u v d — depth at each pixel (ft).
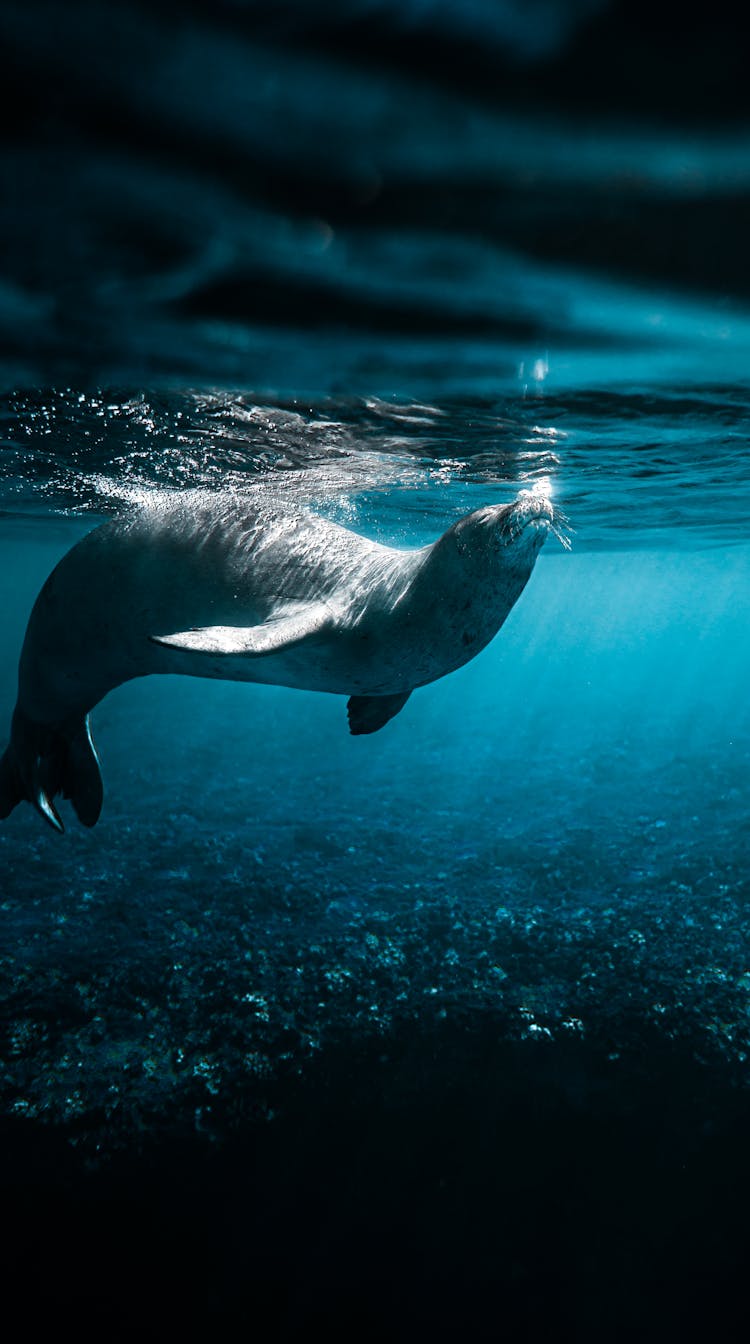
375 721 18.48
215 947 25.64
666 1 5.62
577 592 139.64
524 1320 14.62
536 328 13.89
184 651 12.10
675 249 10.38
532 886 31.68
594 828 38.83
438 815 40.75
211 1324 14.15
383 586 15.62
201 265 10.69
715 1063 20.18
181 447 25.18
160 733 59.62
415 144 7.67
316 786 45.80
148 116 7.22
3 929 26.20
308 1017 21.97
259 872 32.35
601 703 83.92
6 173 8.15
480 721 69.31
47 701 19.26
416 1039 21.17
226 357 15.66
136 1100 18.48
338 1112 18.70
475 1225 16.26
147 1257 15.14
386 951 25.85
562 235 9.87
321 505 36.17
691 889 31.32
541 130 7.39
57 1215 15.64
